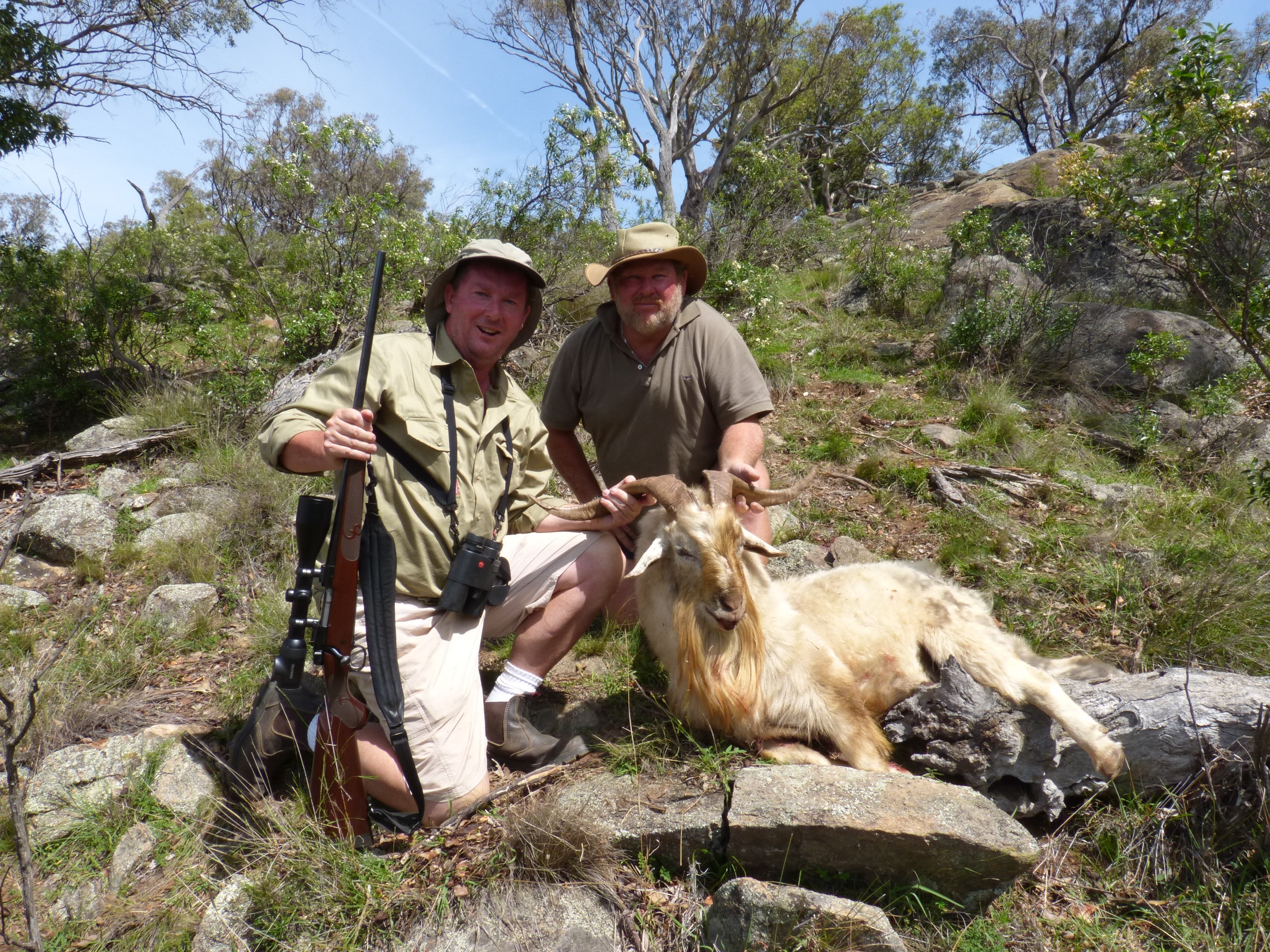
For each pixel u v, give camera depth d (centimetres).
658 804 329
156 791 365
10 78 1068
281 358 935
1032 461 675
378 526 326
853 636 376
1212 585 438
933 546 546
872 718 365
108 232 1466
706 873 314
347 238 1011
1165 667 381
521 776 367
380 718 347
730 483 351
